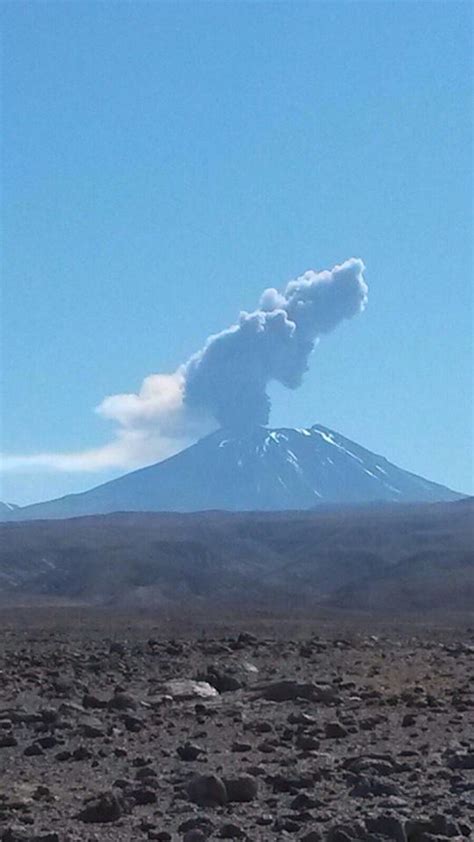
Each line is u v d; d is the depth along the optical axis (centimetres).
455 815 1656
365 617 8031
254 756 2152
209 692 2973
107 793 1747
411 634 5341
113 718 2616
